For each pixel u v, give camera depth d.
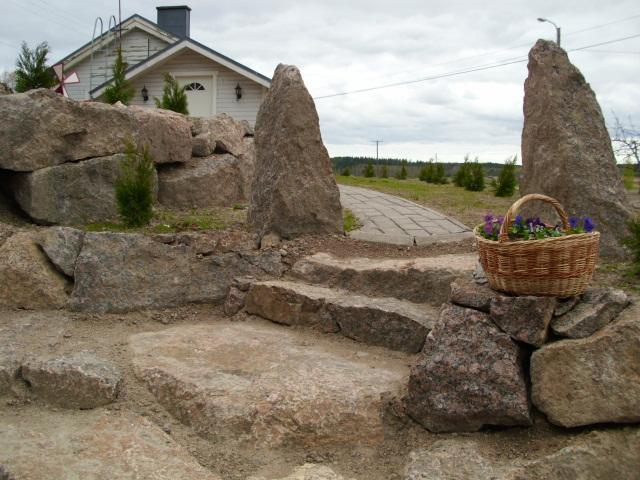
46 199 6.21
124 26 19.89
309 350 4.66
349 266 5.46
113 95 10.62
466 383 3.64
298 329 5.13
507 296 3.80
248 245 6.01
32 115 6.13
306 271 5.65
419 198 10.99
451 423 3.67
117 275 5.36
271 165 6.37
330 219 6.49
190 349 4.63
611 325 3.56
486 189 16.39
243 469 3.42
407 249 6.12
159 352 4.55
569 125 5.63
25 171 6.14
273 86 6.72
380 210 8.54
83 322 5.14
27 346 4.49
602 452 3.35
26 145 6.09
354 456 3.57
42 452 3.37
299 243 6.18
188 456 3.45
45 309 5.25
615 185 5.49
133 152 6.33
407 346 4.59
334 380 4.04
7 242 5.36
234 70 16.80
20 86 8.73
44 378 4.01
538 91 5.93
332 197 6.51
